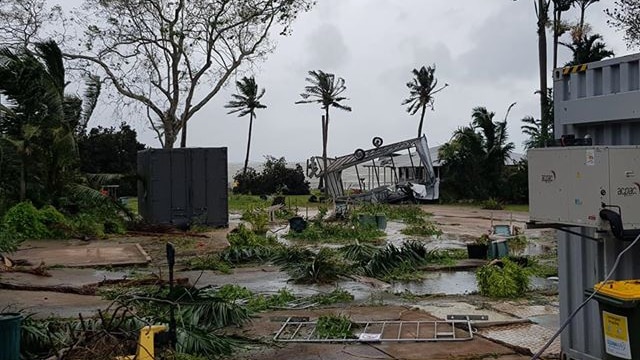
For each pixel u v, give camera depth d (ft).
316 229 67.97
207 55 114.73
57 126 68.03
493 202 124.47
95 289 34.76
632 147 17.15
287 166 197.77
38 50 72.79
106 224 68.39
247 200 145.48
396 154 145.69
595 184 17.19
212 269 43.34
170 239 63.77
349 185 150.10
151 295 29.50
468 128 146.92
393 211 97.45
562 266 21.42
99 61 109.60
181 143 126.62
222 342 22.81
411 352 22.45
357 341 23.85
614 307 16.49
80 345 19.95
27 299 32.01
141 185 80.64
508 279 33.71
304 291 35.27
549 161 18.47
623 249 19.20
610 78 19.44
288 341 23.97
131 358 18.72
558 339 24.21
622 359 16.46
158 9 108.78
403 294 34.50
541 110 121.19
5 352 17.61
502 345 23.25
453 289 36.40
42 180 68.13
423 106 227.20
